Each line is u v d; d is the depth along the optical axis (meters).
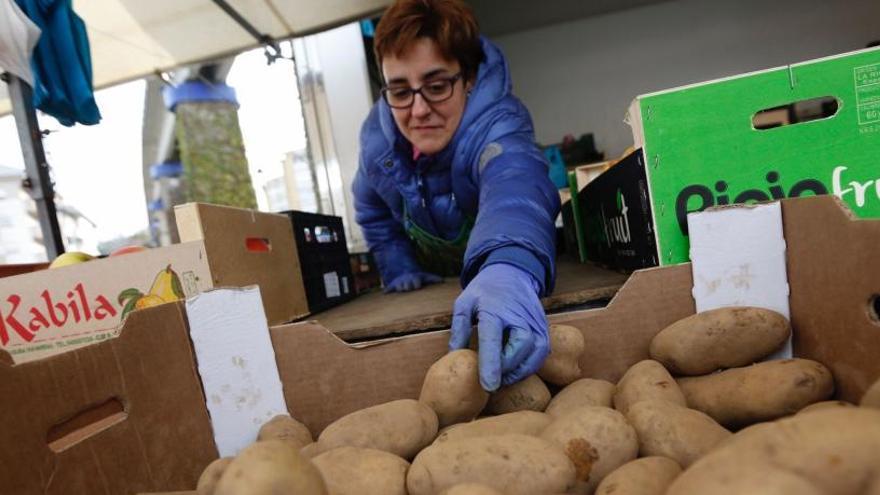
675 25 3.41
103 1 1.61
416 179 1.44
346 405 0.78
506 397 0.73
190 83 2.32
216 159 2.40
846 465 0.30
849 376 0.62
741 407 0.65
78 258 1.06
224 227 1.02
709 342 0.70
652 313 0.77
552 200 1.02
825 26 3.30
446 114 1.24
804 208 0.68
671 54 3.43
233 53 2.09
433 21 1.17
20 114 1.38
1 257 1.95
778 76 0.76
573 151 3.37
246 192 2.48
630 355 0.79
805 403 0.62
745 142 0.78
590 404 0.71
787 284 0.73
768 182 0.78
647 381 0.69
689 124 0.79
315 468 0.46
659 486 0.49
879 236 0.56
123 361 0.62
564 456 0.56
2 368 0.48
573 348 0.75
